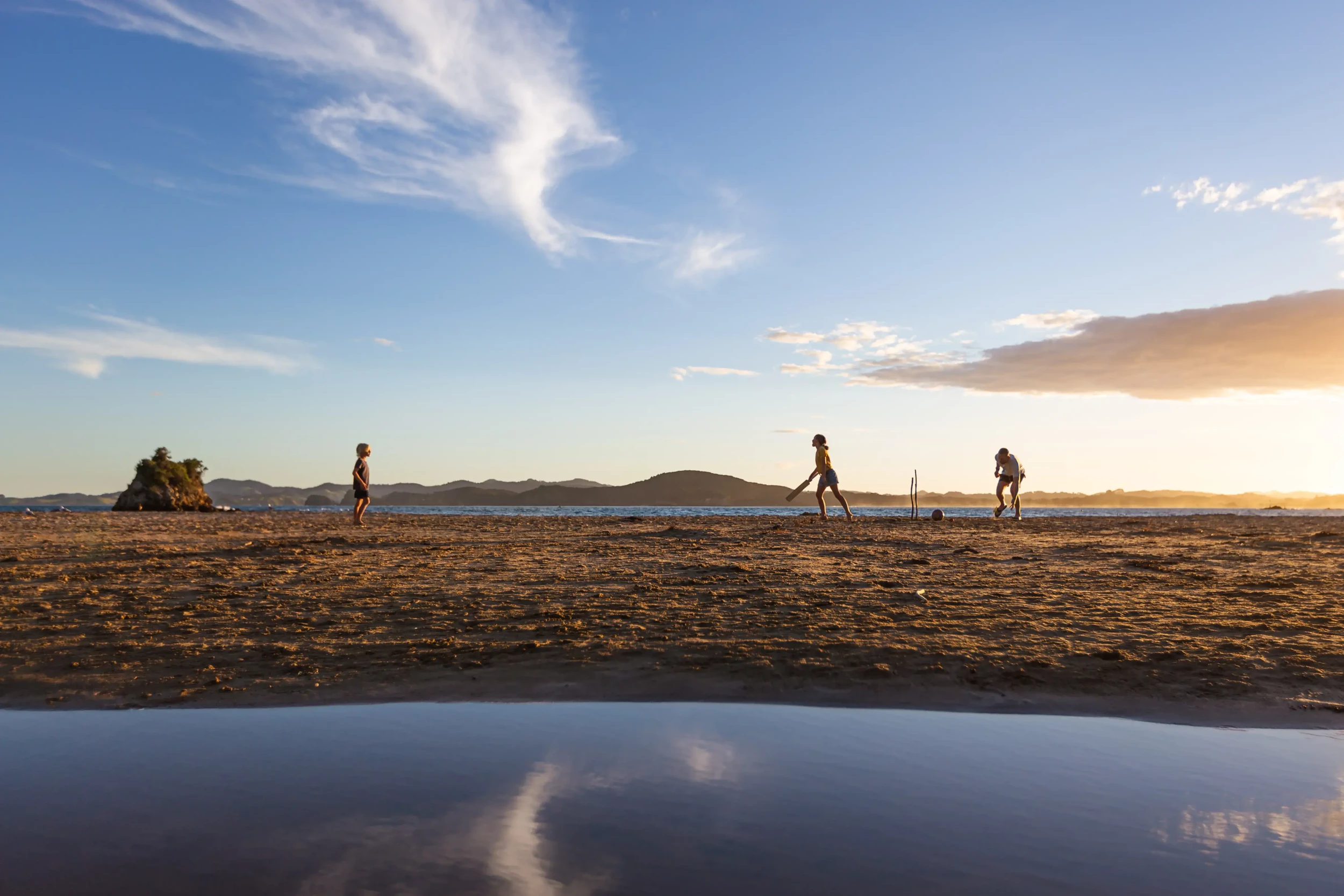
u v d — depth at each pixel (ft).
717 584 30.48
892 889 8.53
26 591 29.63
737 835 10.06
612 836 10.02
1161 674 18.34
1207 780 12.34
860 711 16.33
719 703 16.92
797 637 21.65
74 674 19.13
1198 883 8.70
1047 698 16.97
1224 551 42.70
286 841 9.86
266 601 27.30
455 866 9.11
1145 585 30.37
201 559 39.29
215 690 17.93
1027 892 8.49
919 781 12.23
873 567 36.01
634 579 32.01
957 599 27.14
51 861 9.27
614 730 15.01
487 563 37.70
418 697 17.38
